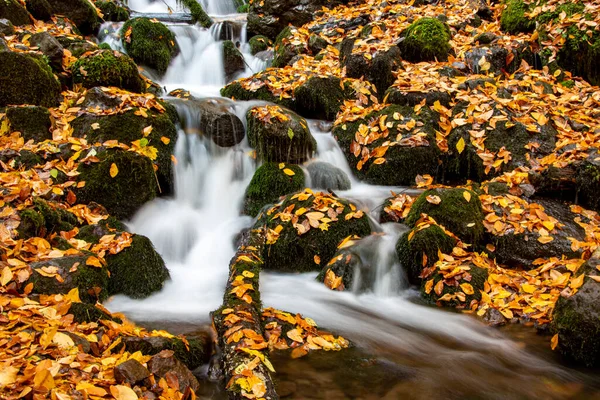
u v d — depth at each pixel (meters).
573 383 3.22
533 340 3.74
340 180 6.15
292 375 3.17
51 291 3.60
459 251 4.62
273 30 11.05
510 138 6.09
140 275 4.28
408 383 3.12
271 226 5.12
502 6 9.55
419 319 4.13
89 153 5.31
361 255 4.72
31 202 4.38
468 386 3.13
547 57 8.20
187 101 6.61
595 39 7.88
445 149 6.32
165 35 9.64
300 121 6.32
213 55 9.95
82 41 7.68
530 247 4.81
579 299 3.46
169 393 2.64
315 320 3.97
